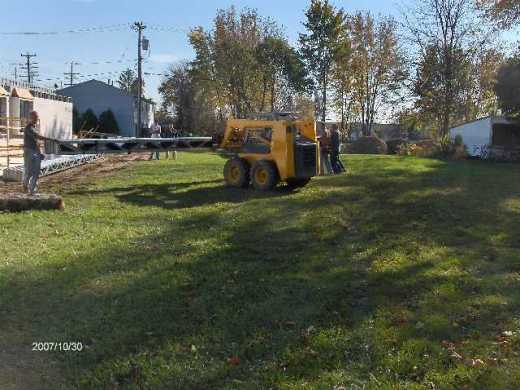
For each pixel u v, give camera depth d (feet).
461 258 25.53
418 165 72.23
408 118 129.29
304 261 24.66
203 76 199.72
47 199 35.63
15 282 20.77
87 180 54.39
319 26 194.29
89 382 14.23
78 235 28.71
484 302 19.51
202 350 15.78
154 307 18.69
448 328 17.20
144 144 49.39
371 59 190.39
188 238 28.58
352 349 15.78
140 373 14.55
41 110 124.98
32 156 38.60
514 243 28.81
